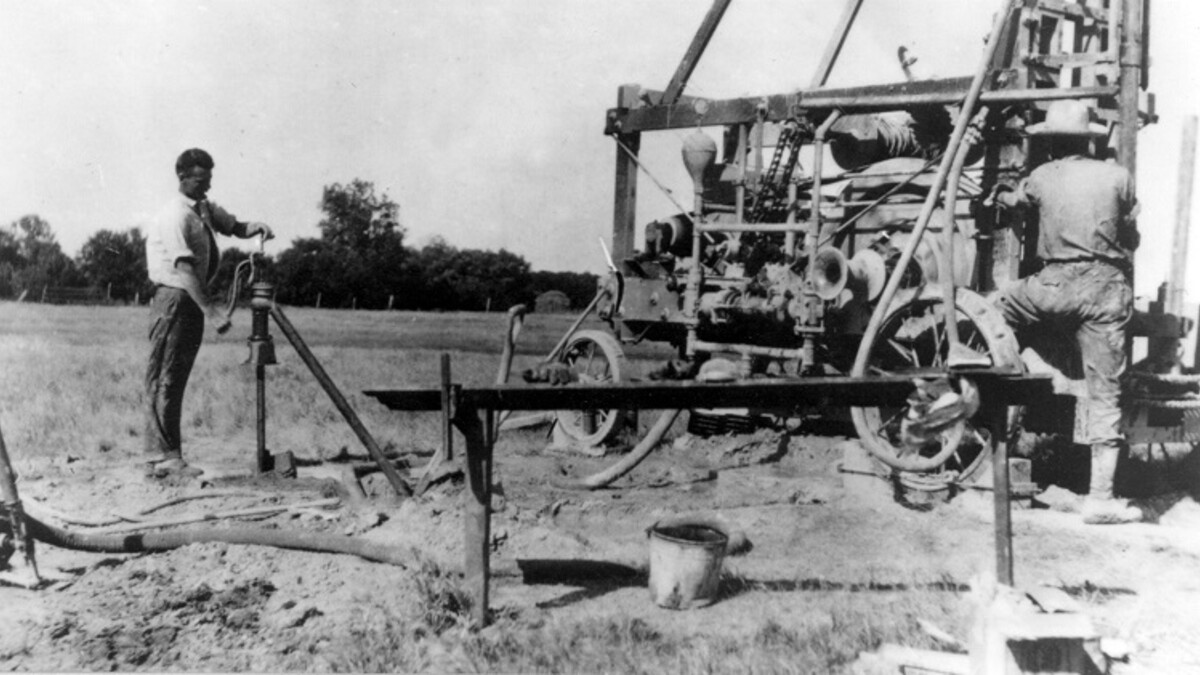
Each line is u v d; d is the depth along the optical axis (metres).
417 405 4.72
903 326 8.12
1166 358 8.55
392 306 46.31
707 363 5.45
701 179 9.28
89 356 15.92
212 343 22.19
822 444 9.52
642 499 7.38
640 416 11.53
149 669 4.16
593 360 10.45
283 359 17.19
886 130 9.28
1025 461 7.55
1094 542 6.42
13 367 13.95
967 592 5.21
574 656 4.27
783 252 9.66
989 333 7.38
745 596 5.16
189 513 6.62
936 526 6.73
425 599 4.79
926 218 7.35
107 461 8.38
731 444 9.70
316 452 9.33
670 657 4.27
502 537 5.92
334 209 46.53
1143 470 9.07
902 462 7.09
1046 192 7.39
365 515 6.41
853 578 5.50
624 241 10.77
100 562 5.61
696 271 9.34
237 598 4.93
